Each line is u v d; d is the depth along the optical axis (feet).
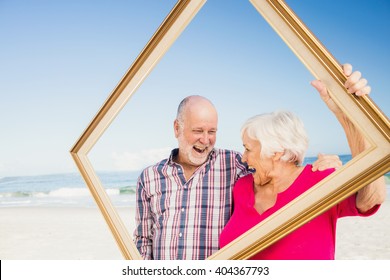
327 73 3.76
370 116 3.56
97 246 13.82
